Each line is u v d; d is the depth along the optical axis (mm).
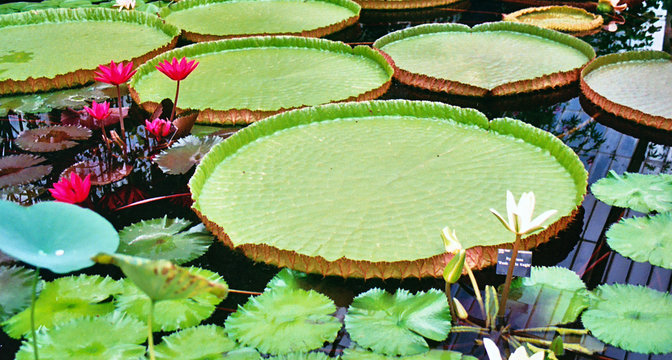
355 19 7469
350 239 3986
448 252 3848
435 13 8289
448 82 5176
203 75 5543
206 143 4602
